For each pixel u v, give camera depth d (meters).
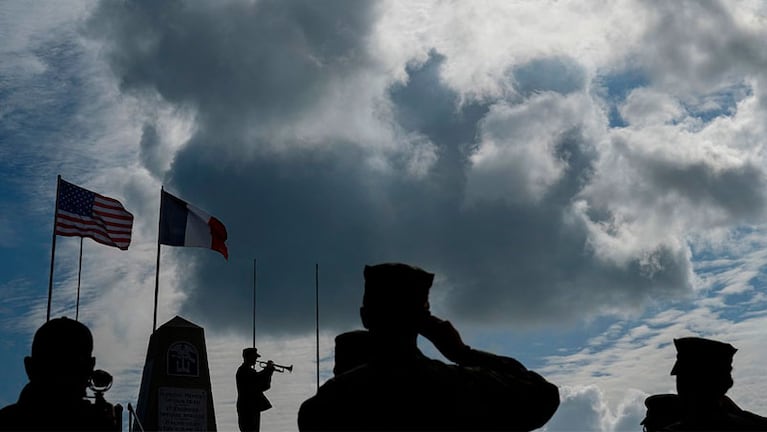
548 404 4.89
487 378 4.83
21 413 5.11
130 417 22.72
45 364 5.18
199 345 27.23
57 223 26.62
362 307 5.00
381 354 4.88
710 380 6.64
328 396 4.87
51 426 5.10
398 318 4.89
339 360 5.33
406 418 4.75
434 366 4.86
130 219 28.00
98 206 27.55
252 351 24.70
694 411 6.68
